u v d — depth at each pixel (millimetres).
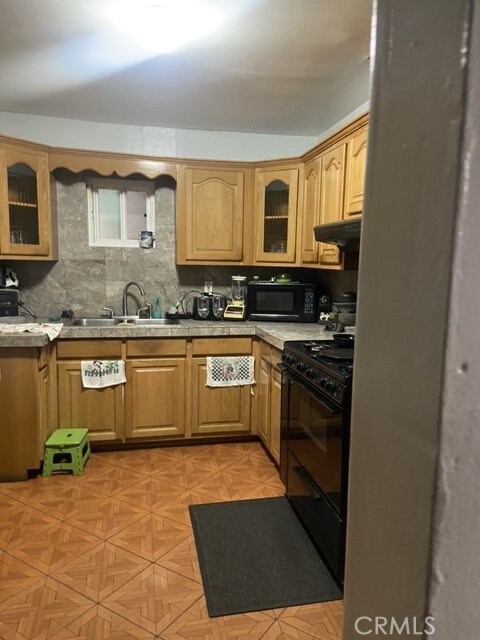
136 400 3113
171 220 3699
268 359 2979
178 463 3002
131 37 2160
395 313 439
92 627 1627
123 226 3689
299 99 2939
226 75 2582
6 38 2180
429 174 387
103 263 3637
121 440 3127
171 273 3752
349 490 545
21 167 3105
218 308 3611
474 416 382
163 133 3570
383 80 449
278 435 2791
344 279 3332
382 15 449
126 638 1586
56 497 2527
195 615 1700
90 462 2996
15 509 2396
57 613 1687
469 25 346
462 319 370
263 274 3873
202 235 3496
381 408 467
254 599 1793
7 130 3307
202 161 3416
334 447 1852
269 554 2074
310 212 3213
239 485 2713
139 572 1924
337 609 1757
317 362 2025
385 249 453
